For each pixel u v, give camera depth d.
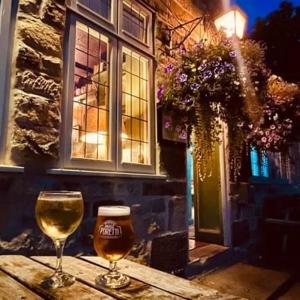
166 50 3.61
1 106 2.05
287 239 5.07
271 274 3.78
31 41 2.23
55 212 0.94
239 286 3.35
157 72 3.45
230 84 3.07
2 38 2.11
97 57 3.00
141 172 3.10
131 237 0.97
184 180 3.61
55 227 0.95
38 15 2.31
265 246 5.33
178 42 3.86
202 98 3.09
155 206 3.15
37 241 2.09
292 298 3.20
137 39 3.26
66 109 2.44
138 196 2.96
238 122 3.29
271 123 3.67
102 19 2.88
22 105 2.11
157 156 3.32
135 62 3.37
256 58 3.36
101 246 0.93
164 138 3.31
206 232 4.73
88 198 2.48
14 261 1.30
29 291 0.93
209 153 3.10
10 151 2.03
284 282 3.51
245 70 3.19
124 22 3.28
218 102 3.12
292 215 5.57
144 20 3.52
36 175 2.14
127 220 0.97
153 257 3.06
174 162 3.50
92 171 2.49
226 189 4.60
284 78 6.52
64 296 0.88
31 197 2.09
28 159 2.11
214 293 0.94
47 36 2.34
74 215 0.97
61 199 0.96
